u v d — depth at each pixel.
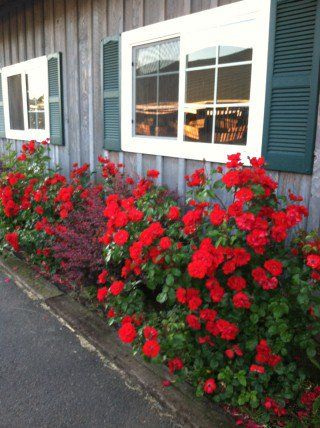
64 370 2.31
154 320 2.23
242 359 2.02
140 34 3.45
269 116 2.50
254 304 1.93
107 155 4.19
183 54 3.12
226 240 1.91
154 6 3.32
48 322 2.84
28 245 3.67
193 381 2.10
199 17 2.93
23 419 1.94
